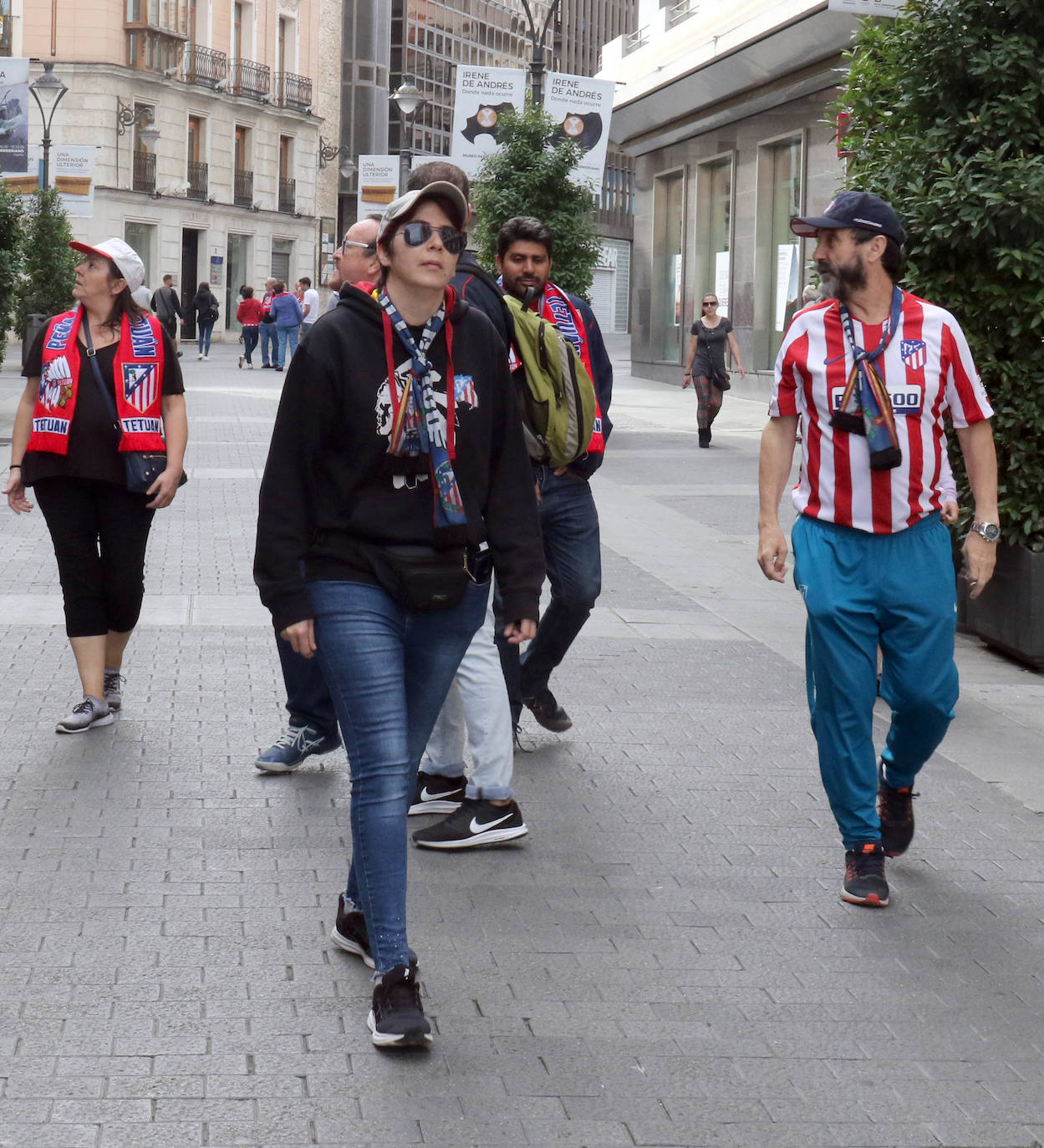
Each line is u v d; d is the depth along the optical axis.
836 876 4.95
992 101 7.55
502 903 4.64
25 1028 3.72
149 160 51.44
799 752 6.35
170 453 6.30
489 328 3.83
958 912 4.68
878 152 7.97
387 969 3.70
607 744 6.41
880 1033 3.86
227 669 7.42
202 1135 3.25
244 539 11.33
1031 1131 3.39
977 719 6.93
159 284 52.62
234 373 34.78
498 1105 3.42
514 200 18.72
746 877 4.91
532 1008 3.93
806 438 4.71
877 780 4.98
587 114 19.14
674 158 32.91
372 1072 3.56
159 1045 3.66
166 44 51.59
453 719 5.44
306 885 4.73
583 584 6.05
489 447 3.82
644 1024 3.86
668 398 28.89
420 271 3.60
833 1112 3.45
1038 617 7.77
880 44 8.07
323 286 64.25
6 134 29.98
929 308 4.64
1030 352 7.64
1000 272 7.54
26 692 6.91
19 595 9.09
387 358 3.66
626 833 5.30
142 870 4.80
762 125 27.89
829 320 4.65
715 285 30.78
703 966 4.23
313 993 3.98
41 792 5.52
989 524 4.80
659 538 11.90
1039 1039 3.85
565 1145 3.26
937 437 4.65
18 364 40.88
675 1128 3.35
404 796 3.74
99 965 4.10
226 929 4.37
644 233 35.28
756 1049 3.75
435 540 3.71
